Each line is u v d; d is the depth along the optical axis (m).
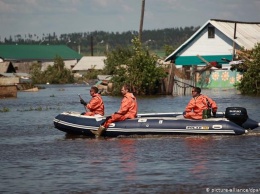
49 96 81.62
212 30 90.94
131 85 73.94
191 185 22.20
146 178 23.44
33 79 151.38
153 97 70.06
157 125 33.44
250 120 34.69
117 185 22.50
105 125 34.06
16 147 32.12
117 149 30.12
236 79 80.50
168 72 76.31
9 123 44.75
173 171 24.53
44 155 29.23
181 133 33.22
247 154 27.81
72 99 73.44
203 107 33.41
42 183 23.16
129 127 33.75
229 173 23.94
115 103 62.59
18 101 71.19
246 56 78.25
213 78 81.38
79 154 29.09
